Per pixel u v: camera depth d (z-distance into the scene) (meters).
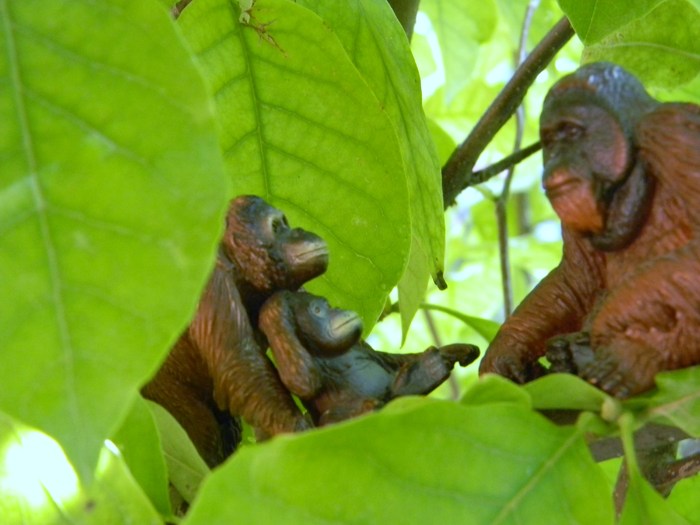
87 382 0.34
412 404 0.36
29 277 0.34
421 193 0.49
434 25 0.80
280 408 0.39
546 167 0.38
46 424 0.33
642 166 0.38
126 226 0.34
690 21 0.51
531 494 0.36
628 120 0.38
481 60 0.97
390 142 0.46
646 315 0.37
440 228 0.48
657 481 0.43
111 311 0.34
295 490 0.34
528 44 0.78
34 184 0.34
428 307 0.54
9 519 0.37
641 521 0.36
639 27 0.52
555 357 0.38
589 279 0.40
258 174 0.47
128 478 0.37
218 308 0.39
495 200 0.62
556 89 0.39
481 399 0.36
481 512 0.35
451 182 0.54
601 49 0.53
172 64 0.34
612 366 0.38
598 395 0.37
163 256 0.34
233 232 0.40
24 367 0.34
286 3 0.46
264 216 0.40
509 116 0.54
